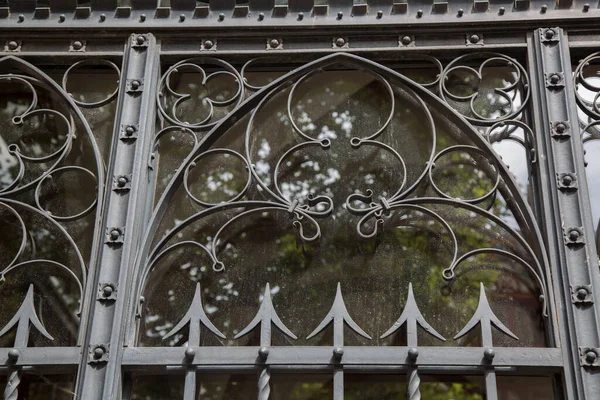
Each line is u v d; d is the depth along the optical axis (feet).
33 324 10.84
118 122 11.89
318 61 12.34
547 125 11.46
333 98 12.35
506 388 10.16
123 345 10.43
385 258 11.09
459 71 12.27
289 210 11.35
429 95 12.02
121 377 10.30
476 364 10.11
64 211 11.63
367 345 10.47
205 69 12.57
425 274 10.93
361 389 10.23
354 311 10.75
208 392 10.31
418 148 11.78
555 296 10.43
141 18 12.70
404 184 11.43
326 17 12.54
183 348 10.41
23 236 11.46
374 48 12.35
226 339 10.62
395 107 12.15
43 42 12.79
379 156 11.77
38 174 11.94
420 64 12.43
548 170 11.19
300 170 11.73
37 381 10.55
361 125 12.07
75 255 11.30
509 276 10.84
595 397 9.72
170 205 11.60
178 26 12.60
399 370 10.21
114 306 10.62
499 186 11.39
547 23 12.25
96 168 11.85
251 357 10.29
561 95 11.69
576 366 9.94
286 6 12.65
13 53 12.66
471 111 11.87
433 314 10.66
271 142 12.01
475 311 10.59
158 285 11.07
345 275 11.01
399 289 10.86
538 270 10.68
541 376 10.20
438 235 11.17
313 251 11.20
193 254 11.27
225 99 12.34
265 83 12.46
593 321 10.18
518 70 12.14
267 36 12.57
